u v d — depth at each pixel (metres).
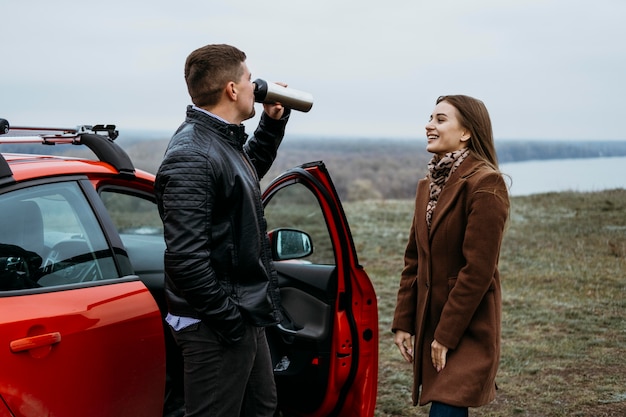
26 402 2.16
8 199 2.38
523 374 4.85
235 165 2.42
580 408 4.21
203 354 2.41
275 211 4.01
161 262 3.72
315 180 3.18
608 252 9.94
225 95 2.49
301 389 3.41
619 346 5.48
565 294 7.41
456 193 2.74
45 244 2.44
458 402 2.65
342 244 3.25
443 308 2.76
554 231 11.88
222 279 2.40
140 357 2.61
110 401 2.47
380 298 7.38
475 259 2.64
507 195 2.71
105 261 2.65
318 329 3.40
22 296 2.26
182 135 2.40
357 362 3.30
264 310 2.44
